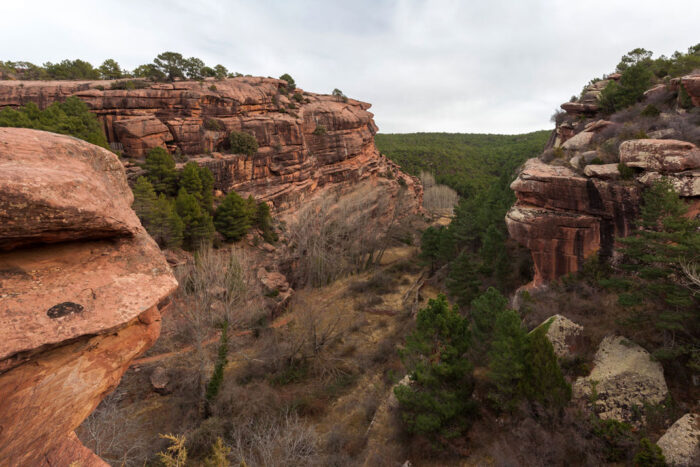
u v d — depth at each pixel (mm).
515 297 26438
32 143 4895
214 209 47750
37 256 4527
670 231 16547
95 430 18250
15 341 3605
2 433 3971
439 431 17391
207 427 20969
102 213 4754
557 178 25000
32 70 61969
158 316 5695
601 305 20188
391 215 87000
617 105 38062
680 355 15750
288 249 52875
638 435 14000
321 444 20469
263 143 58406
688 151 20297
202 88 54094
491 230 37688
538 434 14883
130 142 46062
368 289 49656
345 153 76000
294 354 30516
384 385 26641
